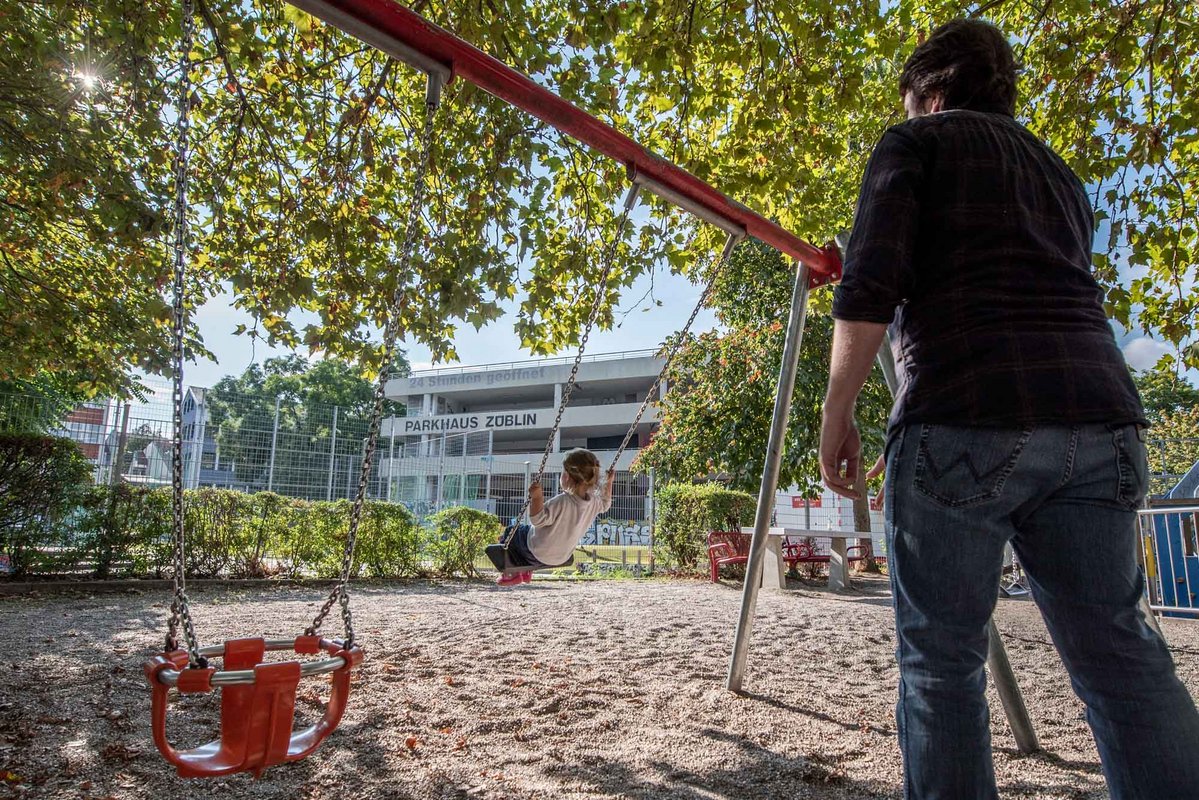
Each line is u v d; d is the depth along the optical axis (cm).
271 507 1015
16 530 841
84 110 553
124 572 914
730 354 1368
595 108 481
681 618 682
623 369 4444
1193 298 479
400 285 203
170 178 569
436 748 296
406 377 4984
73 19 511
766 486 385
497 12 435
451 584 1025
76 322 793
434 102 214
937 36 166
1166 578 785
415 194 207
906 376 138
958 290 131
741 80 515
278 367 4644
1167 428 2506
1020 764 289
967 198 136
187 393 1241
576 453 477
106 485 920
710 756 291
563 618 670
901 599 133
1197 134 489
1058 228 140
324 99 521
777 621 672
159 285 577
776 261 1409
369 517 1067
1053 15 506
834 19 448
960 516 125
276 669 163
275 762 167
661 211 578
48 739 294
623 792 253
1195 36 468
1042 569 132
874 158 148
